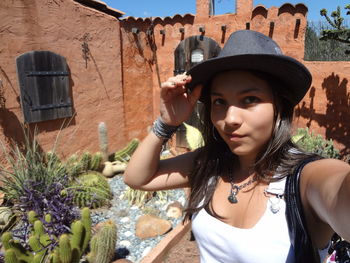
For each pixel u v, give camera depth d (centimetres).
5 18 364
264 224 81
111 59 554
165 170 120
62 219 237
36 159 332
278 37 508
